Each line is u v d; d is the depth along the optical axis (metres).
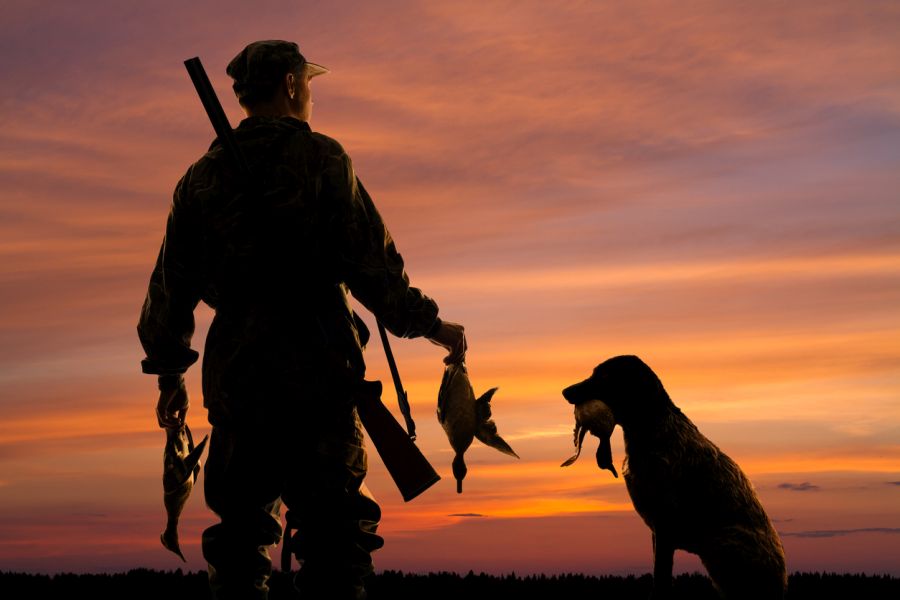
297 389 3.07
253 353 3.09
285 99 3.37
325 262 3.19
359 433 3.17
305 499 3.10
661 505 3.60
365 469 3.20
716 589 3.68
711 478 3.59
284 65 3.35
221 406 3.13
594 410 3.64
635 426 3.64
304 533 3.11
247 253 3.12
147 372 3.46
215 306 3.35
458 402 3.50
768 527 3.65
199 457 3.46
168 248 3.30
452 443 3.50
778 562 3.60
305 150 3.20
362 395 3.11
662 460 3.59
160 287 3.38
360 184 3.32
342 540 3.09
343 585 3.08
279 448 3.10
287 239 3.13
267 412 3.08
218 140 3.34
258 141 3.20
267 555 3.21
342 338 3.15
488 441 3.51
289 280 3.13
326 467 3.09
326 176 3.19
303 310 3.12
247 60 3.35
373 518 3.18
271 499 3.15
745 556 3.54
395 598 4.62
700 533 3.60
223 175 3.18
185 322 3.41
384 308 3.25
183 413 3.52
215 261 3.18
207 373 3.17
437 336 3.40
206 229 3.19
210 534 3.17
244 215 3.14
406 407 3.40
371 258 3.22
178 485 3.46
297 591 3.19
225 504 3.13
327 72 3.53
